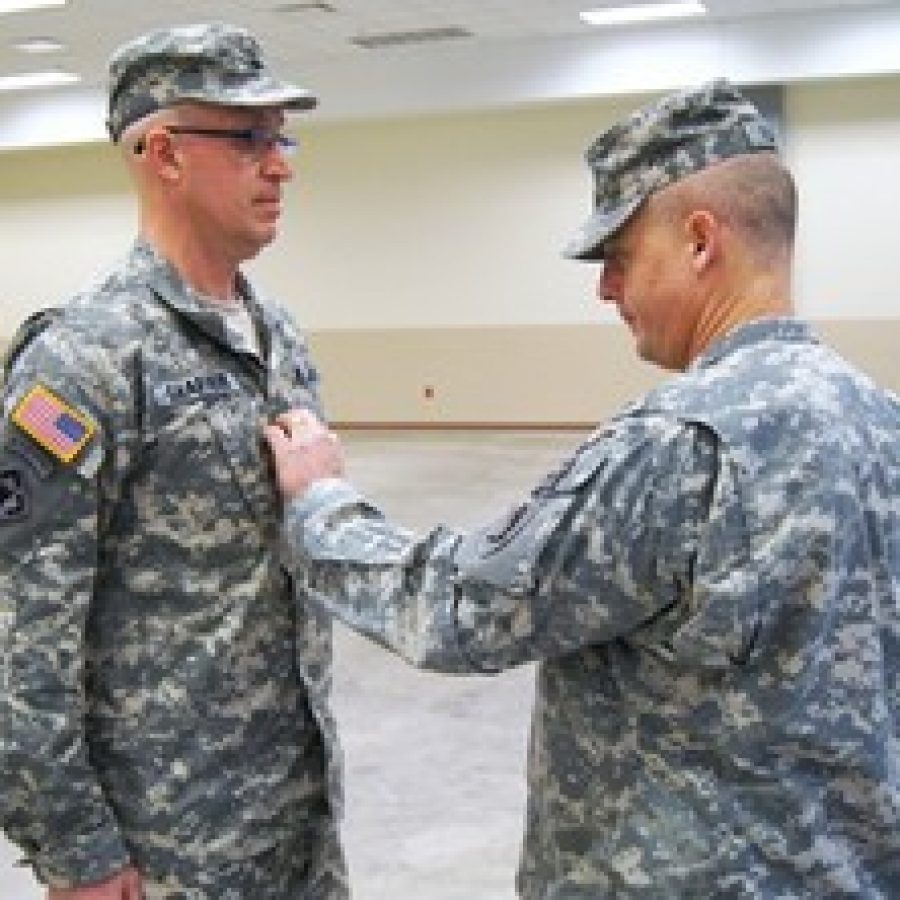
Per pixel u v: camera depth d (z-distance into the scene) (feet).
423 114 39.06
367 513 4.32
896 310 35.17
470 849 10.01
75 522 4.38
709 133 3.69
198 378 4.65
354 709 13.57
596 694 3.77
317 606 4.86
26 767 4.42
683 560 3.45
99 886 4.59
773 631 3.45
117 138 4.78
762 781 3.53
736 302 3.74
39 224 45.47
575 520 3.53
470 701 13.80
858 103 34.83
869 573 3.55
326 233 41.78
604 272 4.05
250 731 4.85
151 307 4.60
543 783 3.99
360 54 38.37
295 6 31.81
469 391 40.70
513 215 39.32
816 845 3.55
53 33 34.04
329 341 42.16
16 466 4.36
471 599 3.67
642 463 3.49
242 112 4.59
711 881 3.53
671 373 4.00
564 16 33.68
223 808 4.82
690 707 3.56
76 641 4.45
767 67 34.42
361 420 42.09
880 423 3.70
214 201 4.64
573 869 3.84
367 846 10.07
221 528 4.71
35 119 42.96
